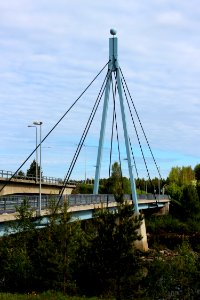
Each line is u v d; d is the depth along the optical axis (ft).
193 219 420.36
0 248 112.16
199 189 510.17
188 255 145.18
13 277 107.34
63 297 92.48
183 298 123.75
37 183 284.00
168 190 510.58
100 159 288.10
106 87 286.87
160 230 363.15
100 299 92.89
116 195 99.25
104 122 287.07
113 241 92.99
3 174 236.84
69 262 103.71
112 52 288.71
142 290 100.48
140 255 97.60
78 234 107.76
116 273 93.50
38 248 107.14
